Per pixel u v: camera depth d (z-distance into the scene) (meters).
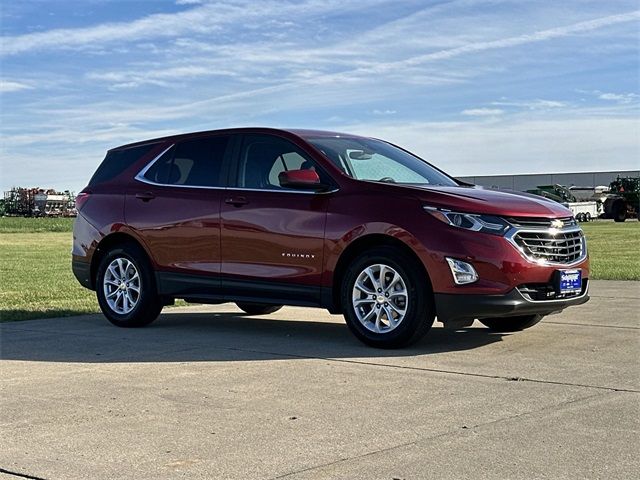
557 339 7.51
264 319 9.41
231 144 8.26
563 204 7.64
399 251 6.95
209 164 8.33
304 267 7.47
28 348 7.39
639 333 7.79
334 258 7.28
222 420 4.88
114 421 4.89
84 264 9.13
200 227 8.14
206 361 6.70
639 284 12.17
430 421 4.79
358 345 7.38
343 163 7.61
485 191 7.38
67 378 6.10
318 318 9.49
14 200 56.03
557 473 3.88
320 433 4.58
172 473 3.97
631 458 4.07
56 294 11.98
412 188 7.07
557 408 5.03
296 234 7.50
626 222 41.25
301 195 7.56
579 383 5.69
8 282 13.89
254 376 6.07
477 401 5.22
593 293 10.98
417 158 8.52
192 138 8.59
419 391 5.52
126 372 6.30
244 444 4.40
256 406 5.19
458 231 6.73
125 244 8.78
